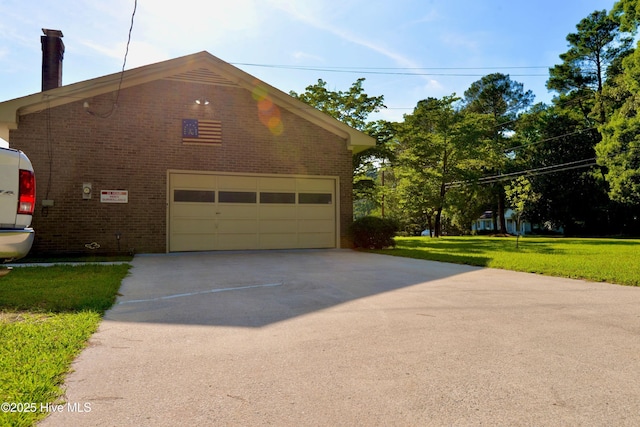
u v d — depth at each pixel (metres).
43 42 12.24
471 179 27.84
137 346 3.28
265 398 2.37
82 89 10.51
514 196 16.09
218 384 2.56
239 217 11.99
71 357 2.98
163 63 11.26
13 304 4.44
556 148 35.56
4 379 2.49
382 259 9.84
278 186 12.45
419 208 28.33
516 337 3.54
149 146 11.12
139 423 2.07
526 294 5.44
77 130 10.50
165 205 11.19
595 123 33.06
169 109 11.37
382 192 25.05
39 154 10.17
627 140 25.64
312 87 21.61
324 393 2.44
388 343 3.38
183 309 4.58
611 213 34.00
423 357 3.04
